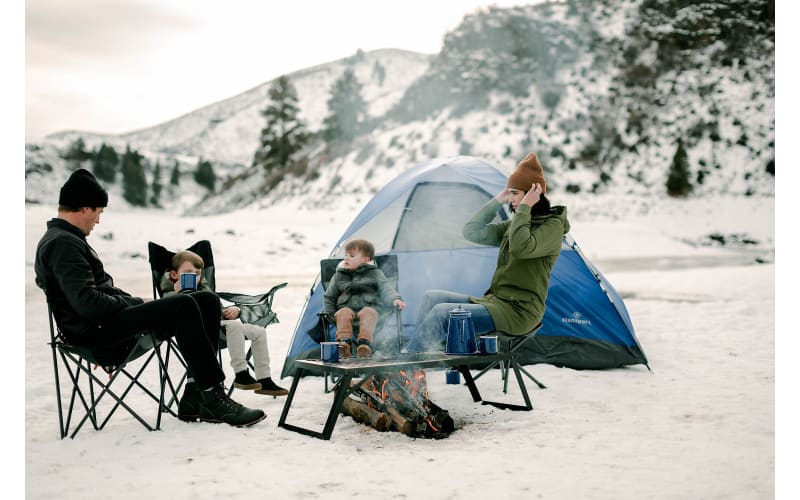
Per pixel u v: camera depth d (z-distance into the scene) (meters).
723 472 2.55
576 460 2.72
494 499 2.28
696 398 3.87
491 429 3.32
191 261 3.81
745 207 37.28
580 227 31.03
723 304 8.43
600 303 4.95
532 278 3.83
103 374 4.84
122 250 19.33
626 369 4.83
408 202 5.73
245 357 3.75
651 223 35.72
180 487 2.42
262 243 22.50
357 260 4.32
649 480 2.46
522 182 3.92
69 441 3.09
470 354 3.51
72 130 145.88
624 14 60.56
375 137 56.97
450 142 50.22
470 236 4.28
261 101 174.38
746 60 52.28
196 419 3.48
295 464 2.72
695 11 57.47
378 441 3.12
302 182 55.69
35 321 7.39
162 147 160.12
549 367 4.86
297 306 9.21
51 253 3.06
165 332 3.32
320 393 4.25
